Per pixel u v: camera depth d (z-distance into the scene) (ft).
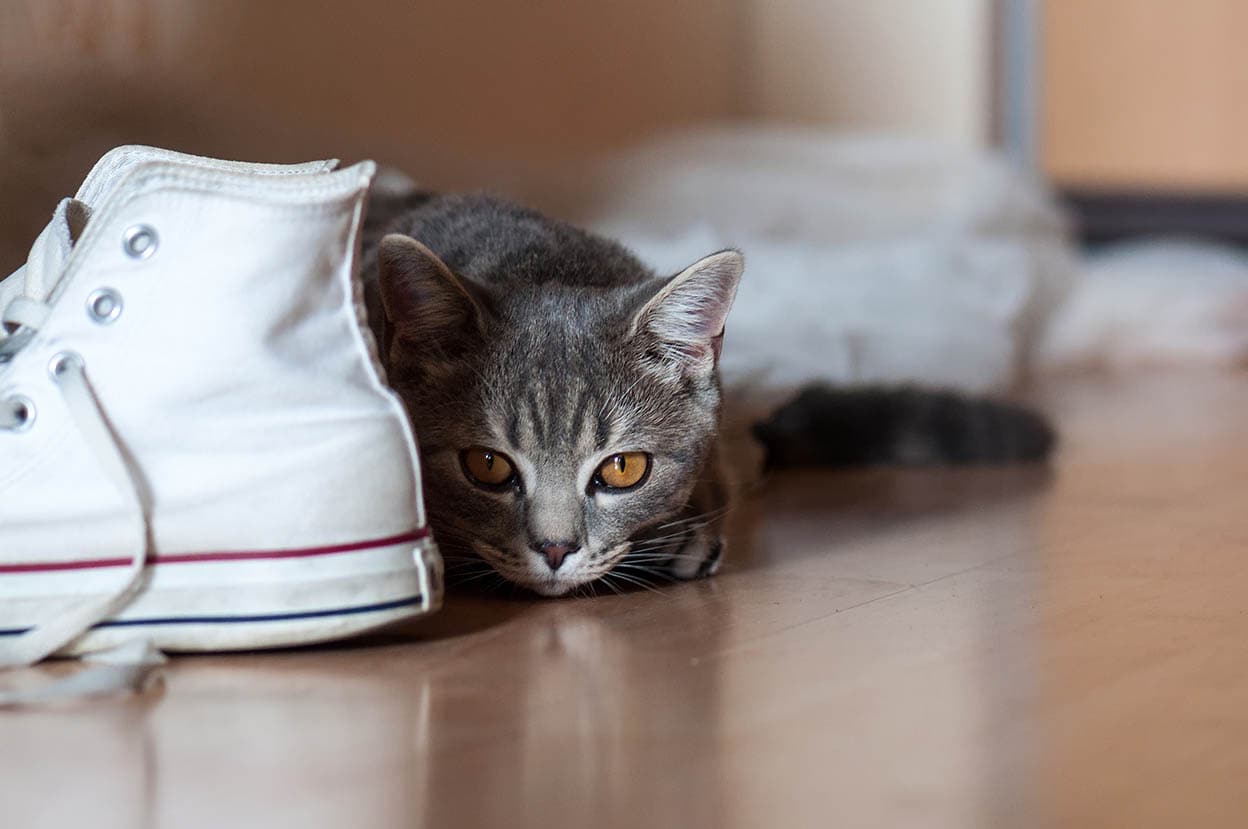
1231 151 9.59
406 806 2.30
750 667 2.69
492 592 3.10
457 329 3.05
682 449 3.14
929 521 3.57
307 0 6.56
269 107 6.11
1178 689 2.59
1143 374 6.66
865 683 2.63
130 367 2.63
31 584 2.63
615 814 2.29
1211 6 9.44
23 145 4.33
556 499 3.03
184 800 2.31
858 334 5.08
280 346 2.65
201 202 2.62
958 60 9.52
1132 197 9.75
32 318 2.65
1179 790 2.33
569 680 2.64
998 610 2.93
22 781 2.34
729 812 2.30
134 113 4.92
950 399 4.26
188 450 2.64
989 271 6.17
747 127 9.02
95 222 2.63
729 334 4.66
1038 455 4.25
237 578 2.66
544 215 3.63
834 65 9.49
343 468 2.67
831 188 7.16
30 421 2.62
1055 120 9.74
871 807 2.30
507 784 2.35
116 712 2.52
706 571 3.17
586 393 3.05
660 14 8.74
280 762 2.39
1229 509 3.61
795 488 3.93
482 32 7.61
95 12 5.17
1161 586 3.05
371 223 3.64
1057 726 2.49
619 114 8.54
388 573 2.70
